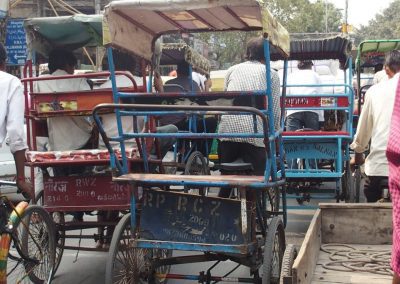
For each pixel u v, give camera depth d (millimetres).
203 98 3961
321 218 4238
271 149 3742
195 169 6348
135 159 4523
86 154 4516
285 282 2736
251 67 5109
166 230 3873
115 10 4027
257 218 4148
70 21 5172
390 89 5172
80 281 5062
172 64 9453
